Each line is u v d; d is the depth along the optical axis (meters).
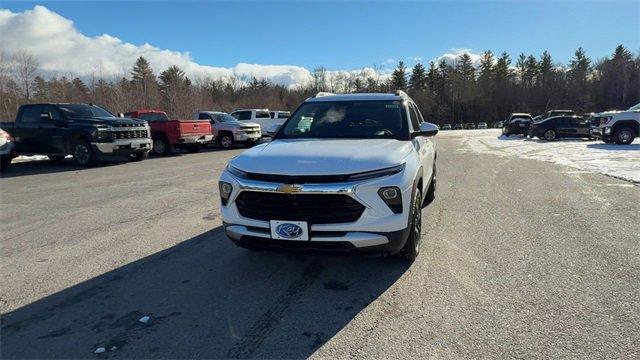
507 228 5.54
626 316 3.16
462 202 7.18
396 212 3.61
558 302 3.41
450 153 16.81
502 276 3.96
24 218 6.57
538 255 4.50
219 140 20.53
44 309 3.48
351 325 3.14
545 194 7.74
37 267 4.44
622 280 3.80
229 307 3.46
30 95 36.94
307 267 4.28
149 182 9.92
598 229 5.40
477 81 98.62
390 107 5.24
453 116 98.50
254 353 2.81
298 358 2.75
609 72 92.12
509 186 8.68
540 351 2.75
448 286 3.77
